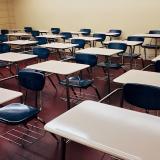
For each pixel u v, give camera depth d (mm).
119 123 1545
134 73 2752
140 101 2182
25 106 2523
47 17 9023
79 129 1466
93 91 4395
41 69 3039
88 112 1700
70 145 2645
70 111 1713
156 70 3189
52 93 4328
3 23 10086
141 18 6938
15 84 4871
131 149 1269
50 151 2551
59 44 5332
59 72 2902
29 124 3131
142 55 6949
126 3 7082
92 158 2422
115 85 4637
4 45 5340
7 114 2332
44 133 2914
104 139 1360
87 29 7816
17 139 2791
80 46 5629
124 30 7312
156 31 6523
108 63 4414
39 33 8266
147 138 1374
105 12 7547
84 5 7934
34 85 2670
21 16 9820
